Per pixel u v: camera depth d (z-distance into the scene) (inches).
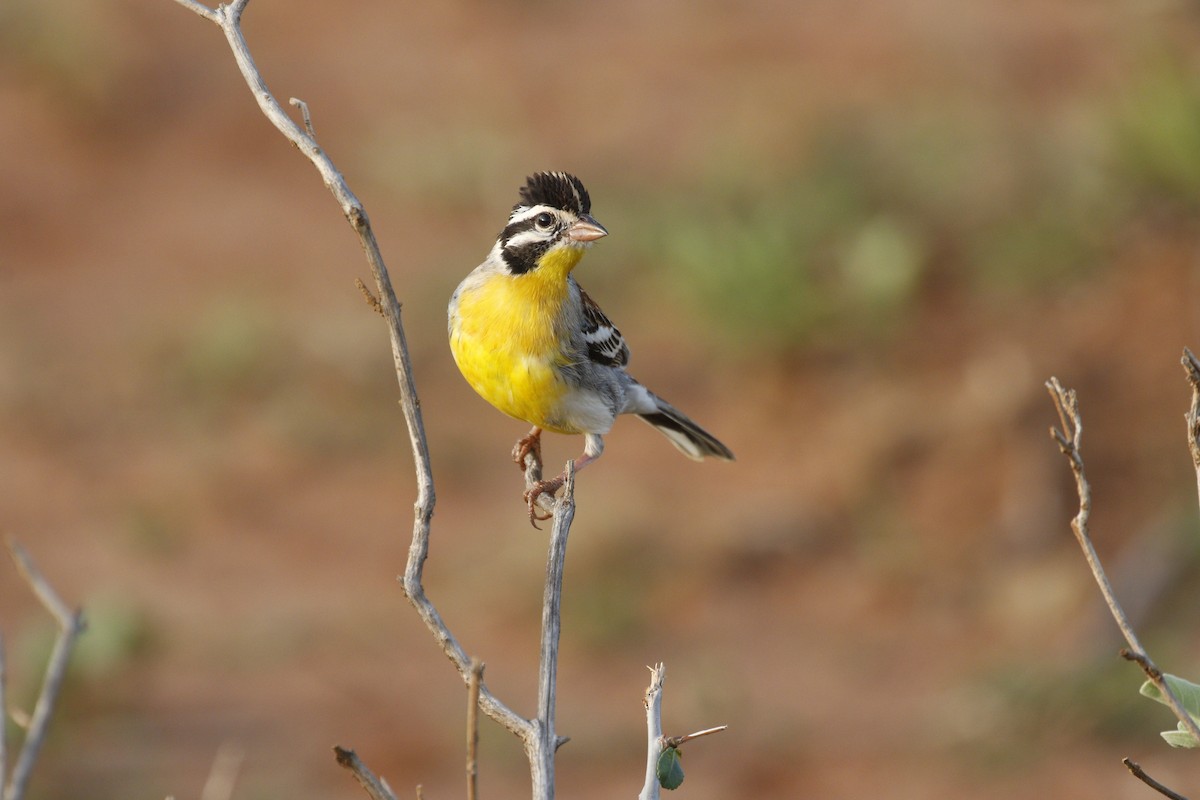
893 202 736.3
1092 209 673.6
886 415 639.1
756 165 798.5
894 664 523.2
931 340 673.6
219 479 643.5
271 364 719.7
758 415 673.0
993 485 593.0
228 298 763.4
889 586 566.9
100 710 484.1
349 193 163.3
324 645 532.4
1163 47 753.6
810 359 686.5
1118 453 585.0
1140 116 666.8
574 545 580.7
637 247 780.6
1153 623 517.3
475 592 568.4
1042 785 450.9
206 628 539.5
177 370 715.4
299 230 831.1
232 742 469.7
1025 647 522.0
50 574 564.4
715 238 722.2
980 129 764.0
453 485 645.3
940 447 617.0
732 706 495.8
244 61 169.9
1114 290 647.1
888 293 678.5
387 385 713.0
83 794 436.8
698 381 701.3
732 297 692.1
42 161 863.1
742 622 553.9
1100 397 606.2
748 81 900.6
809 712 494.3
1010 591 550.0
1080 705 477.7
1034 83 842.8
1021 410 608.7
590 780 458.0
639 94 908.6
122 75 919.7
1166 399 595.5
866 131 792.3
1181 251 643.5
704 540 589.9
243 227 831.1
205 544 598.9
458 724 485.1
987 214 713.6
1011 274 676.7
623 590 562.6
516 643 540.7
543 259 306.5
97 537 597.0
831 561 585.3
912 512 597.9
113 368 714.8
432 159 870.4
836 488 619.2
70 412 683.4
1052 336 639.1
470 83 945.5
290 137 165.8
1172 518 541.3
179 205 848.3
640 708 496.7
